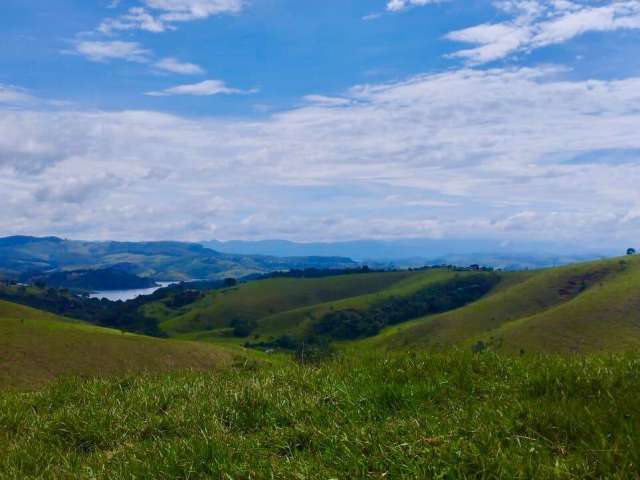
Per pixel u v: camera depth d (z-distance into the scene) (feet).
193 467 20.29
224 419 26.23
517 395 24.29
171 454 21.31
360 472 18.28
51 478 21.44
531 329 529.45
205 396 30.04
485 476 16.80
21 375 252.21
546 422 20.03
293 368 35.60
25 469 22.94
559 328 518.78
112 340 318.04
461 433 20.13
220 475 19.49
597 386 24.04
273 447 21.94
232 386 31.68
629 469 16.03
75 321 566.77
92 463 22.45
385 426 21.71
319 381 30.25
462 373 28.91
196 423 25.66
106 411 28.63
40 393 36.09
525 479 16.39
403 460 18.37
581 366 27.48
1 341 288.71
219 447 21.34
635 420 19.21
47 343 296.10
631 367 26.73
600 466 16.47
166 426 26.21
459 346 35.88
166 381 34.73
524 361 30.96
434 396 26.04
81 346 298.97
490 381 27.45
